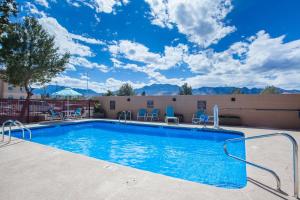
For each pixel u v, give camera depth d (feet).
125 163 18.90
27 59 38.22
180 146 25.25
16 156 14.53
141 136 31.76
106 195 8.70
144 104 46.52
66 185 9.70
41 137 30.45
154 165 18.19
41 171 11.56
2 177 10.69
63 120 41.96
